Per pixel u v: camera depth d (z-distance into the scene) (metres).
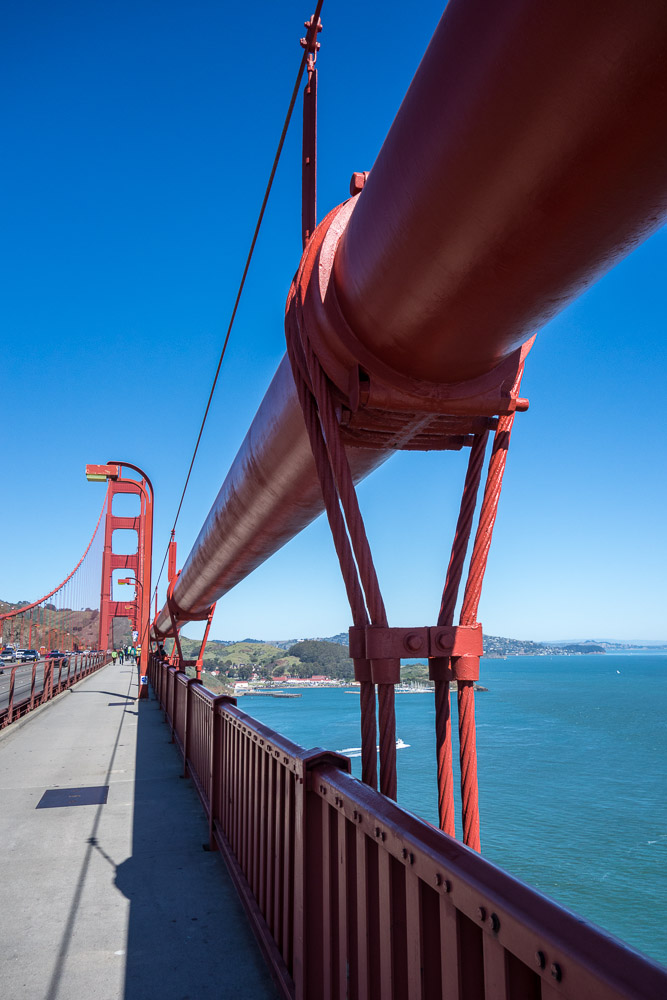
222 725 4.87
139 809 5.93
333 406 2.22
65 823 5.47
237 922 3.43
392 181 1.44
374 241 1.62
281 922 2.81
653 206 1.18
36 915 3.55
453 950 1.29
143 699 18.69
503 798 35.59
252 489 3.90
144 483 28.50
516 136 1.10
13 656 51.91
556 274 1.40
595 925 0.93
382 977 1.65
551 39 0.96
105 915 3.54
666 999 0.73
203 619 11.68
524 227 1.26
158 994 2.71
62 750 9.43
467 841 2.16
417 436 2.47
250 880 3.54
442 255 1.44
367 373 2.04
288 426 2.95
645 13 0.85
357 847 1.89
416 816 1.61
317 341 2.16
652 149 1.03
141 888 3.95
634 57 0.91
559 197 1.16
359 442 2.49
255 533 4.83
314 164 2.54
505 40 1.04
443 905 1.34
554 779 41.44
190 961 3.00
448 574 2.46
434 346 1.84
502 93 1.08
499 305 1.54
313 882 2.37
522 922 1.02
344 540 2.32
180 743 8.80
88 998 2.69
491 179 1.20
